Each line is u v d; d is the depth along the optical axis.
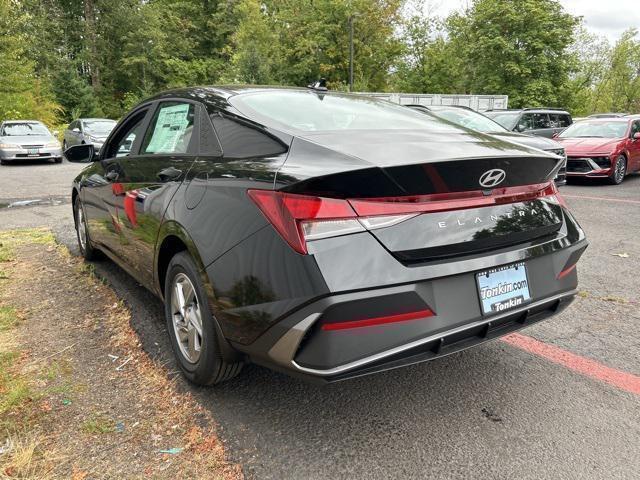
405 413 2.52
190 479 2.05
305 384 2.80
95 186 4.19
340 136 2.35
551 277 2.51
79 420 2.43
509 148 2.45
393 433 2.36
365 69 40.56
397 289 1.95
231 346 2.31
